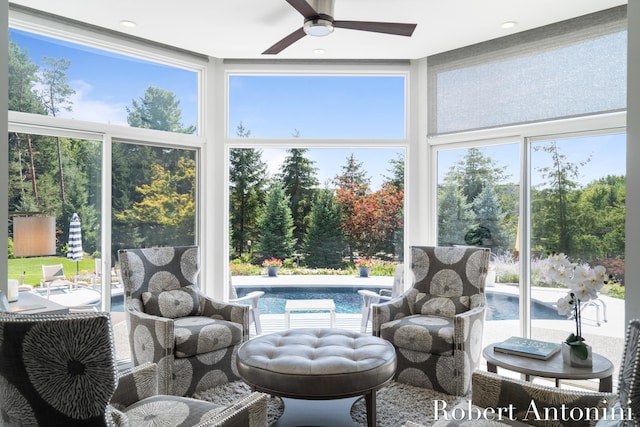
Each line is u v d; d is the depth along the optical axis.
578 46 3.29
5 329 1.11
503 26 3.37
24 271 3.19
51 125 3.30
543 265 3.51
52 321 1.12
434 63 4.13
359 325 4.36
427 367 2.95
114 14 3.19
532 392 1.61
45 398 1.14
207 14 3.19
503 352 2.34
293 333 2.79
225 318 3.28
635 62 2.13
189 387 2.83
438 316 3.32
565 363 2.15
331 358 2.25
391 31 2.86
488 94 3.79
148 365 1.88
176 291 3.35
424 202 4.23
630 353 1.15
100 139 3.62
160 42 3.76
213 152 4.27
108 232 3.63
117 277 3.71
